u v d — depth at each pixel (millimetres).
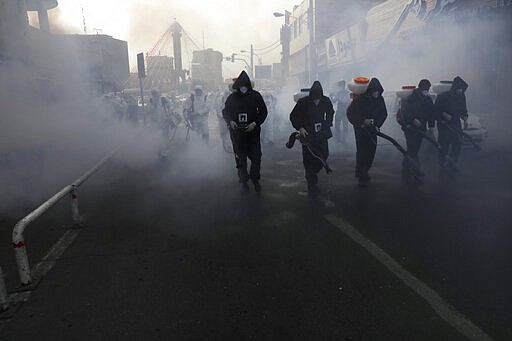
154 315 2723
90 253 3820
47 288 3148
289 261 3498
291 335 2457
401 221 4426
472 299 2803
